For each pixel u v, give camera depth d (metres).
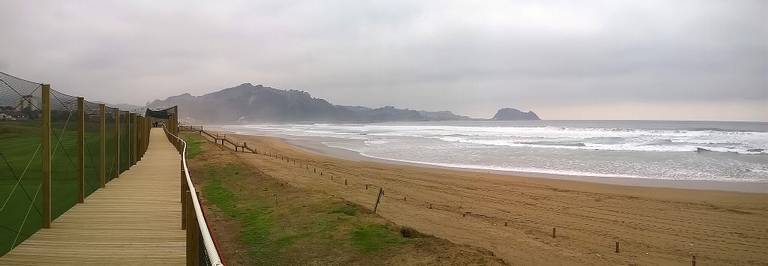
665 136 63.44
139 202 10.23
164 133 41.03
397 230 10.56
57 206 9.95
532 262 11.07
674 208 18.31
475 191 21.47
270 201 14.36
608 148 45.25
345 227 10.80
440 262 8.59
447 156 39.75
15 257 6.41
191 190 4.86
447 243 9.62
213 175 20.22
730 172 29.08
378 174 26.75
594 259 11.69
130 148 17.08
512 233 13.80
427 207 17.28
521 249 12.14
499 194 20.84
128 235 7.56
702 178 26.80
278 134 89.56
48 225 7.93
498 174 28.09
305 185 20.12
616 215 16.97
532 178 26.17
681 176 27.59
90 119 16.14
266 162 27.44
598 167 31.66
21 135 11.14
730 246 13.39
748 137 59.75
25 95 8.09
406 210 16.28
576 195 20.89
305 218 11.82
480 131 93.44
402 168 30.52
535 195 20.72
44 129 7.80
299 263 9.06
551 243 12.92
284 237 10.57
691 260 12.09
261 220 12.16
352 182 22.62
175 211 9.34
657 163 33.59
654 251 12.76
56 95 9.26
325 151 45.78
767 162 33.66
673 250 12.92
